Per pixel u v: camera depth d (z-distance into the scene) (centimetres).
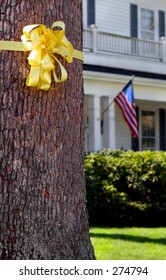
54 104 335
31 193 325
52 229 329
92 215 1102
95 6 1803
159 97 1708
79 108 353
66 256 332
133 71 1664
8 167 323
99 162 1134
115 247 783
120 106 1376
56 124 336
